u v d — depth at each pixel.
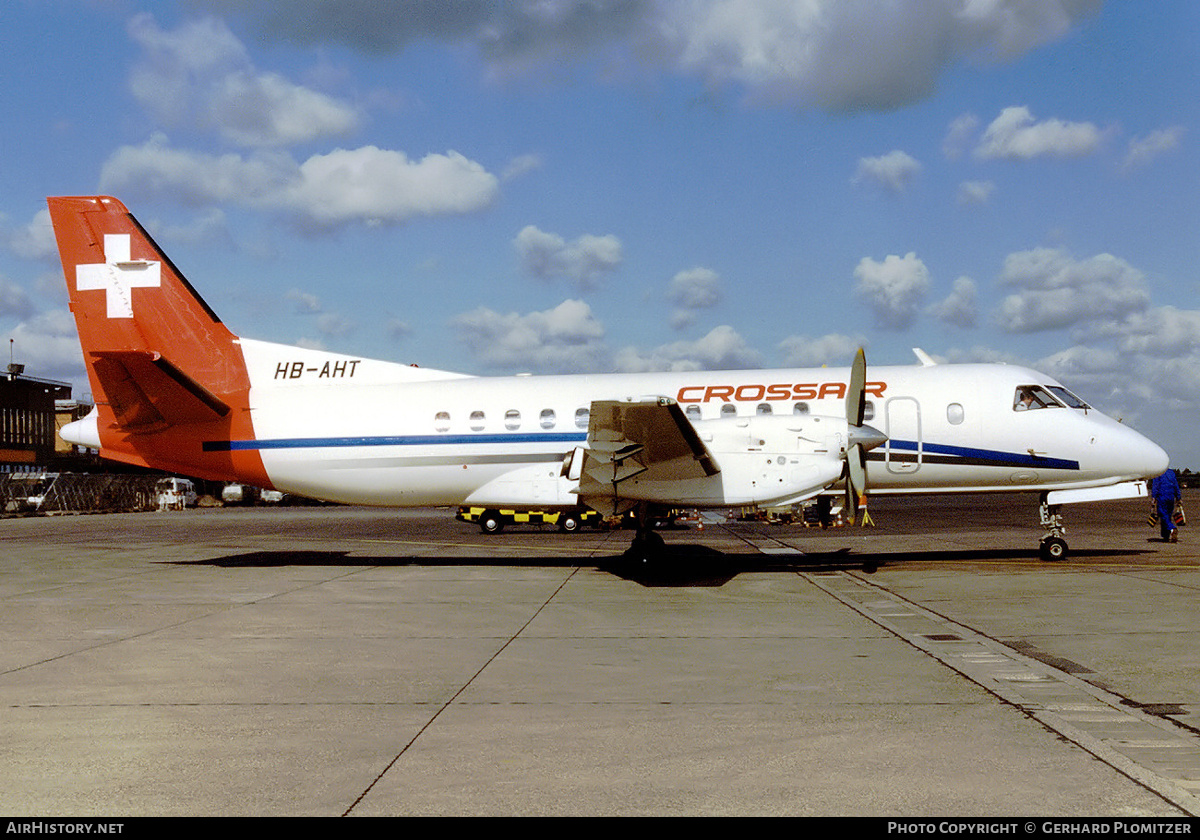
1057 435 15.65
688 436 13.52
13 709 6.58
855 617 10.38
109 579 15.38
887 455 15.73
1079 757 5.23
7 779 5.05
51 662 8.26
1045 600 11.41
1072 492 16.17
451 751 5.50
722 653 8.40
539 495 16.30
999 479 15.93
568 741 5.67
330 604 11.94
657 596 12.40
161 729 6.03
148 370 15.88
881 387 15.91
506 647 8.81
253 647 8.92
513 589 13.35
